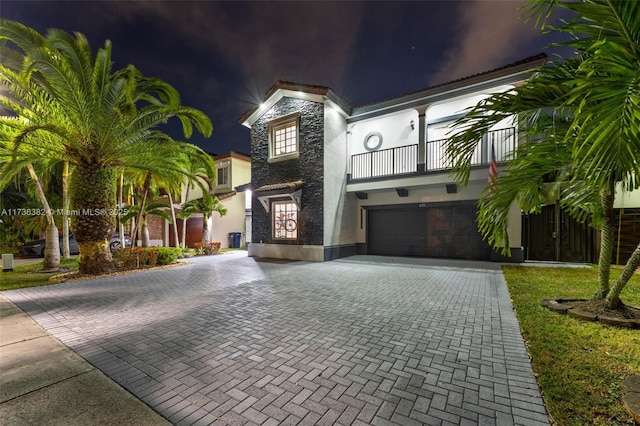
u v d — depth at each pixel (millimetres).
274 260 11766
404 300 5520
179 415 2225
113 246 16172
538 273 7754
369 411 2240
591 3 2221
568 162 3703
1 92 7461
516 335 3752
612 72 2049
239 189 17188
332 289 6504
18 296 6156
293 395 2477
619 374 2627
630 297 5090
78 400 2432
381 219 13055
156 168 10344
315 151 11453
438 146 11859
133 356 3277
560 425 2002
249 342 3631
